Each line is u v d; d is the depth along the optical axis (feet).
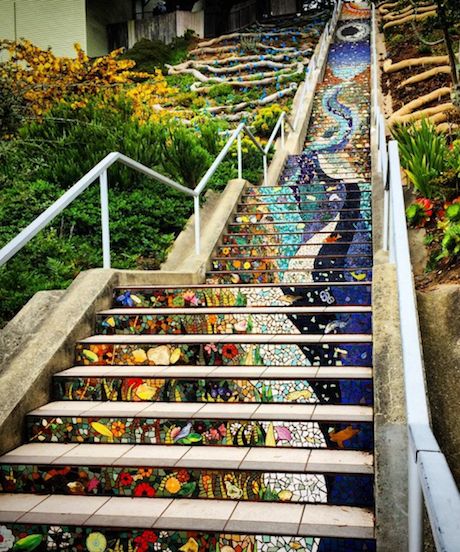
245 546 8.32
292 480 9.21
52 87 30.17
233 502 9.31
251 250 21.07
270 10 87.56
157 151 25.82
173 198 24.90
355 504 9.04
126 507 9.28
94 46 74.90
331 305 14.90
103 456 10.14
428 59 47.55
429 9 62.08
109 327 14.05
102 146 25.31
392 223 13.98
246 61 63.05
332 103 49.24
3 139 26.61
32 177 24.27
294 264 19.92
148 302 15.31
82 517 8.96
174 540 8.50
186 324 13.84
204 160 25.85
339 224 22.24
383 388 9.53
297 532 8.24
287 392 11.17
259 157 33.40
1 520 8.93
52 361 12.16
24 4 67.41
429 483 5.19
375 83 46.01
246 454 9.95
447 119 32.12
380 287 12.28
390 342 10.55
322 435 10.11
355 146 41.06
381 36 61.87
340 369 11.72
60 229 21.02
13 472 10.03
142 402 11.68
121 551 8.63
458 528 4.56
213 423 10.44
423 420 6.71
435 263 17.57
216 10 81.00
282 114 37.83
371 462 9.40
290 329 13.38
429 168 21.66
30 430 11.07
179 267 18.94
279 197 26.17
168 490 9.58
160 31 78.13
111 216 22.07
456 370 11.38
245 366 12.34
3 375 11.68
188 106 52.80
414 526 6.30
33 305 14.67
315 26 75.36
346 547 8.08
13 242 12.00
